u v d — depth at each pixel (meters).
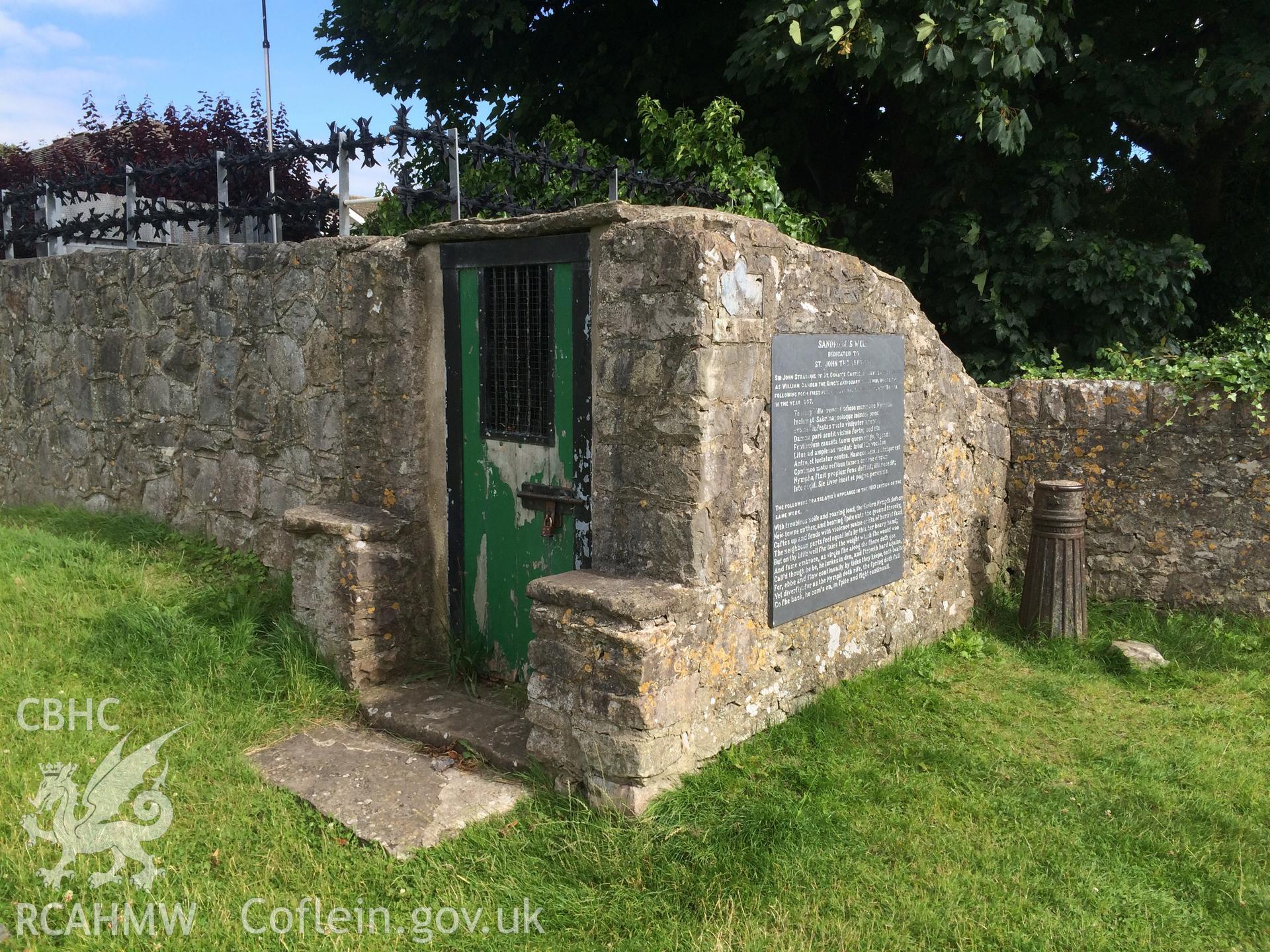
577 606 3.46
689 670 3.55
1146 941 2.83
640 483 3.69
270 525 5.50
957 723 4.26
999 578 6.04
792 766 3.74
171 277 5.98
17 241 7.82
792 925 2.86
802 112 8.90
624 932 2.85
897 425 4.82
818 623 4.35
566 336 3.99
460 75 9.62
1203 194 10.09
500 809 3.44
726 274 3.55
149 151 11.40
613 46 9.13
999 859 3.22
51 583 5.10
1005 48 6.34
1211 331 8.15
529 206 5.34
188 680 4.23
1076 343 7.66
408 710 4.14
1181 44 8.00
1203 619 5.52
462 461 4.49
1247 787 3.71
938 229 7.65
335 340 4.91
